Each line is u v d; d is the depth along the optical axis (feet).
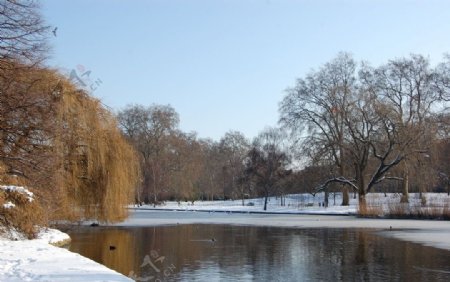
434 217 142.72
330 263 62.18
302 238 91.35
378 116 171.94
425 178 165.99
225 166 317.22
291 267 59.31
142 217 158.71
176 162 260.21
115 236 92.73
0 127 66.49
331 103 179.83
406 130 167.53
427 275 53.67
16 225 67.15
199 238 90.58
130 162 104.12
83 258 48.29
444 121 168.45
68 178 86.74
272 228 113.91
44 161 72.54
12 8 59.88
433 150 166.71
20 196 67.31
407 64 172.96
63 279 36.22
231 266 60.29
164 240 86.89
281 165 212.64
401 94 174.29
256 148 227.40
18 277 37.06
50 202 74.90
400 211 149.69
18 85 69.10
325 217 158.51
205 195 319.27
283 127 187.11
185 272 55.98
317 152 178.50
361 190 178.09
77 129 89.71
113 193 97.25
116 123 101.14
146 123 255.09
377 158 183.32
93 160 92.84
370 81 178.09
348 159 184.14
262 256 68.03
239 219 147.84
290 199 261.44
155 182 246.47
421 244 79.92
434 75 171.12
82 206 95.40
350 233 100.68
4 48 61.00
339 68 185.26
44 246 59.11
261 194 249.34
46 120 73.10
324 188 189.37
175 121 262.88
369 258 65.87
